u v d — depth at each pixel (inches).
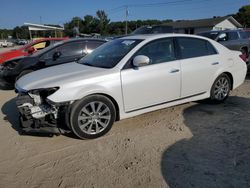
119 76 160.7
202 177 118.4
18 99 153.9
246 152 139.3
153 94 174.4
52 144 153.2
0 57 370.0
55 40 405.7
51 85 149.3
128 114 169.5
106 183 115.8
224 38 477.4
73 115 149.8
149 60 172.1
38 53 299.9
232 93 256.2
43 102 154.4
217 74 206.1
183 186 112.5
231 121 181.5
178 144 150.0
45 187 114.3
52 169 127.6
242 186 111.3
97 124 158.4
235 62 219.3
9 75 286.7
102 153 141.4
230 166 126.6
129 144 151.1
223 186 111.8
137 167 127.4
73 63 195.0
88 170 126.0
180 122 181.8
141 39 178.2
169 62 179.9
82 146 150.0
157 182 115.6
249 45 445.1
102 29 2755.9
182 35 192.2
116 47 185.0
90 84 152.8
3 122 190.5
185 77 186.7
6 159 137.9
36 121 151.0
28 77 172.1
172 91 183.0
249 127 170.6
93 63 179.6
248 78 331.9
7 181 119.0
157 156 137.1
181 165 128.4
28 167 129.9
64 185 115.3
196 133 163.9
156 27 564.7
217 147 145.5
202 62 196.1
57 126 154.9
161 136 160.7
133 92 166.1
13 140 159.6
